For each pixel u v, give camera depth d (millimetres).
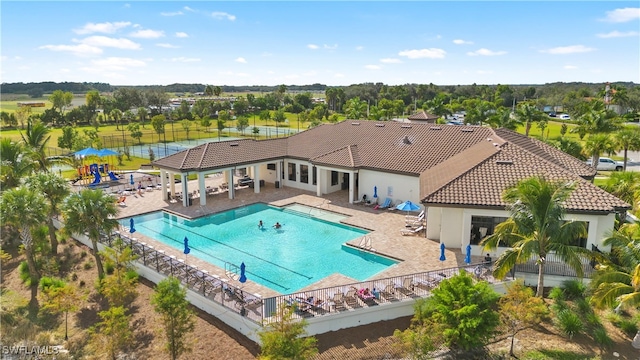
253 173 42125
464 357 16922
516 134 38594
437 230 27188
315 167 39156
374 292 19625
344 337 18391
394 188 34062
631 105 124625
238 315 18875
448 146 35594
